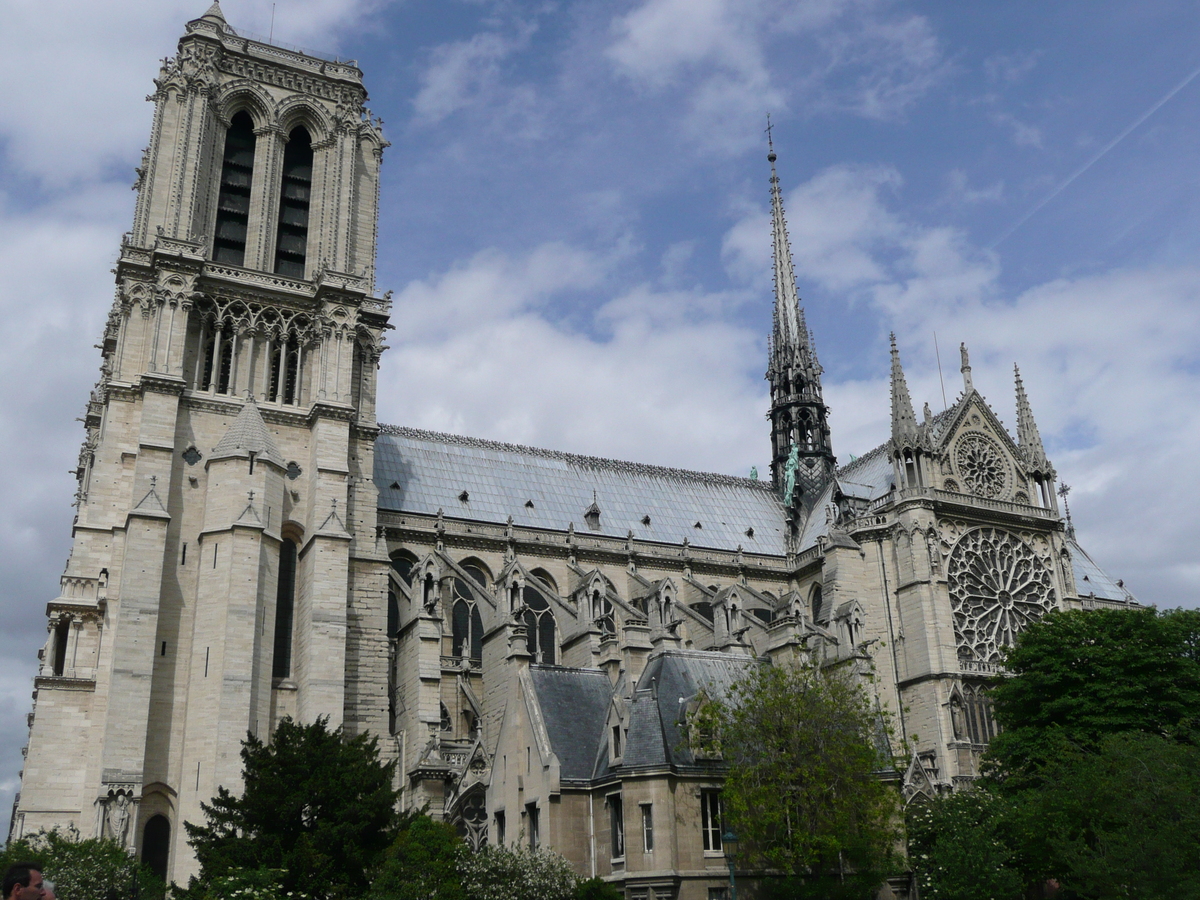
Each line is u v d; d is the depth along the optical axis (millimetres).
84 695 68312
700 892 52281
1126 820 54750
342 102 90312
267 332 80188
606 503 103938
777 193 131375
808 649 67562
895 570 92562
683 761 55000
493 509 96062
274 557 72062
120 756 63344
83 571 70875
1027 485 100500
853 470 112562
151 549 68750
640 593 93000
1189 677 71188
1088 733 69688
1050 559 98750
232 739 65062
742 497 114875
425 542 88938
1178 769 55562
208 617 68312
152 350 74062
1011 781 69562
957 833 60688
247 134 88812
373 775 52344
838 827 54406
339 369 80000
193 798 63625
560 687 62344
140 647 66250
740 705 59719
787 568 104938
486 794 64750
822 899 53844
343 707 71250
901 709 88125
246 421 74688
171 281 76125
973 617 91812
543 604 88250
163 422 72562
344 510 75875
